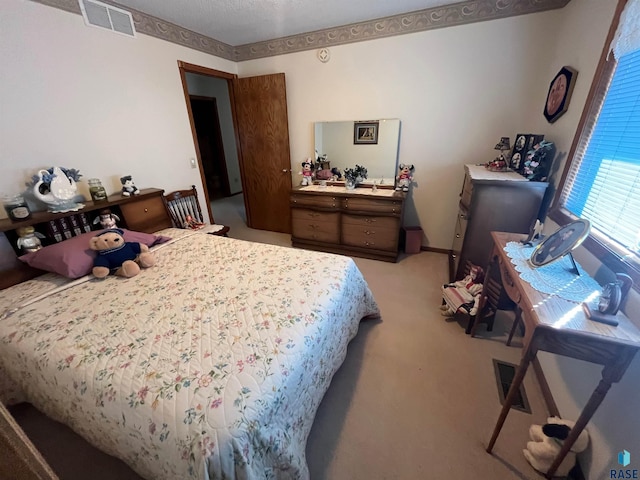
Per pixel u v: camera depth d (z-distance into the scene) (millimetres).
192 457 742
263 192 3932
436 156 2951
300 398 1064
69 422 1087
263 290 1454
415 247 3205
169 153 2807
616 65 1360
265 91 3346
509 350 1772
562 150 1823
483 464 1154
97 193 2104
